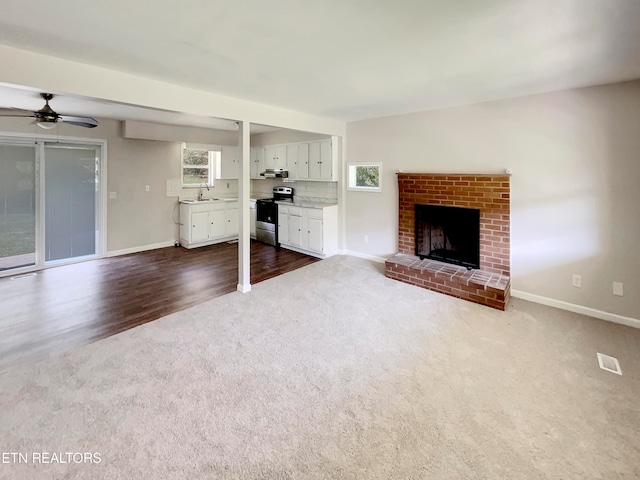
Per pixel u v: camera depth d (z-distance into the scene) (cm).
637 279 304
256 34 204
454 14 178
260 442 173
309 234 578
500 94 352
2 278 443
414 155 464
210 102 347
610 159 310
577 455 164
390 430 182
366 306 355
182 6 171
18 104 407
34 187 480
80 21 188
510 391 214
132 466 158
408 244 481
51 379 223
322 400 206
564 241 343
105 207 551
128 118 516
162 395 209
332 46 223
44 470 154
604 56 239
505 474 154
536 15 178
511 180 374
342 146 554
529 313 336
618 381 224
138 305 354
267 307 351
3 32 202
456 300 371
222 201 683
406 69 269
